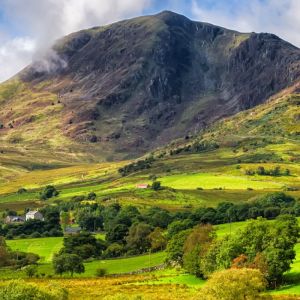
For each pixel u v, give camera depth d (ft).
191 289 436.76
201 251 510.17
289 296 347.56
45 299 273.13
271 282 404.36
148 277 539.29
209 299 271.28
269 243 427.74
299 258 472.85
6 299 264.11
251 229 451.53
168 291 428.15
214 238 541.34
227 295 271.49
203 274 491.72
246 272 282.15
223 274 279.69
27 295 268.00
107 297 291.79
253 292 274.98
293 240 433.48
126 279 534.37
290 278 411.75
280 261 402.52
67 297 308.40
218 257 456.86
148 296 393.09
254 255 431.43
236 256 446.19
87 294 435.94
